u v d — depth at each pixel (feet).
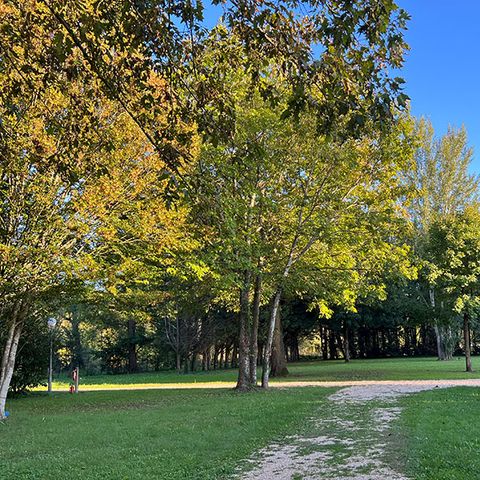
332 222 57.98
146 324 154.20
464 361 125.08
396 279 66.23
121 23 16.58
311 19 14.71
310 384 67.87
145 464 24.58
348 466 22.74
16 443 31.40
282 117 15.74
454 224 86.53
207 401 49.75
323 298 69.72
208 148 40.73
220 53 19.17
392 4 12.64
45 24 19.11
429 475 20.27
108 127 39.47
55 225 40.47
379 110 14.11
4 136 32.30
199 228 47.85
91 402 56.29
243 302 63.62
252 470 23.13
